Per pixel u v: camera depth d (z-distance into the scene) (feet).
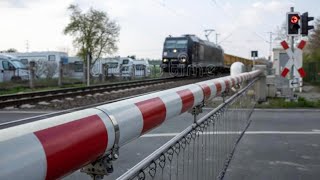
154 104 8.06
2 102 52.01
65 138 4.80
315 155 25.96
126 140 6.71
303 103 52.85
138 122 6.95
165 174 9.62
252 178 20.71
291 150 27.22
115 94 72.84
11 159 3.99
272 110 49.11
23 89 94.43
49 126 4.79
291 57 56.03
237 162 23.47
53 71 127.95
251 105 41.65
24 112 47.55
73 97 65.00
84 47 136.15
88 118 5.59
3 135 4.21
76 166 5.07
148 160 8.23
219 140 16.90
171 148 9.80
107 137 5.79
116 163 21.08
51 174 4.50
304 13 55.93
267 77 63.67
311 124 38.27
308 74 124.47
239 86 25.89
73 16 138.00
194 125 12.15
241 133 28.89
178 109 9.61
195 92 11.60
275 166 23.20
